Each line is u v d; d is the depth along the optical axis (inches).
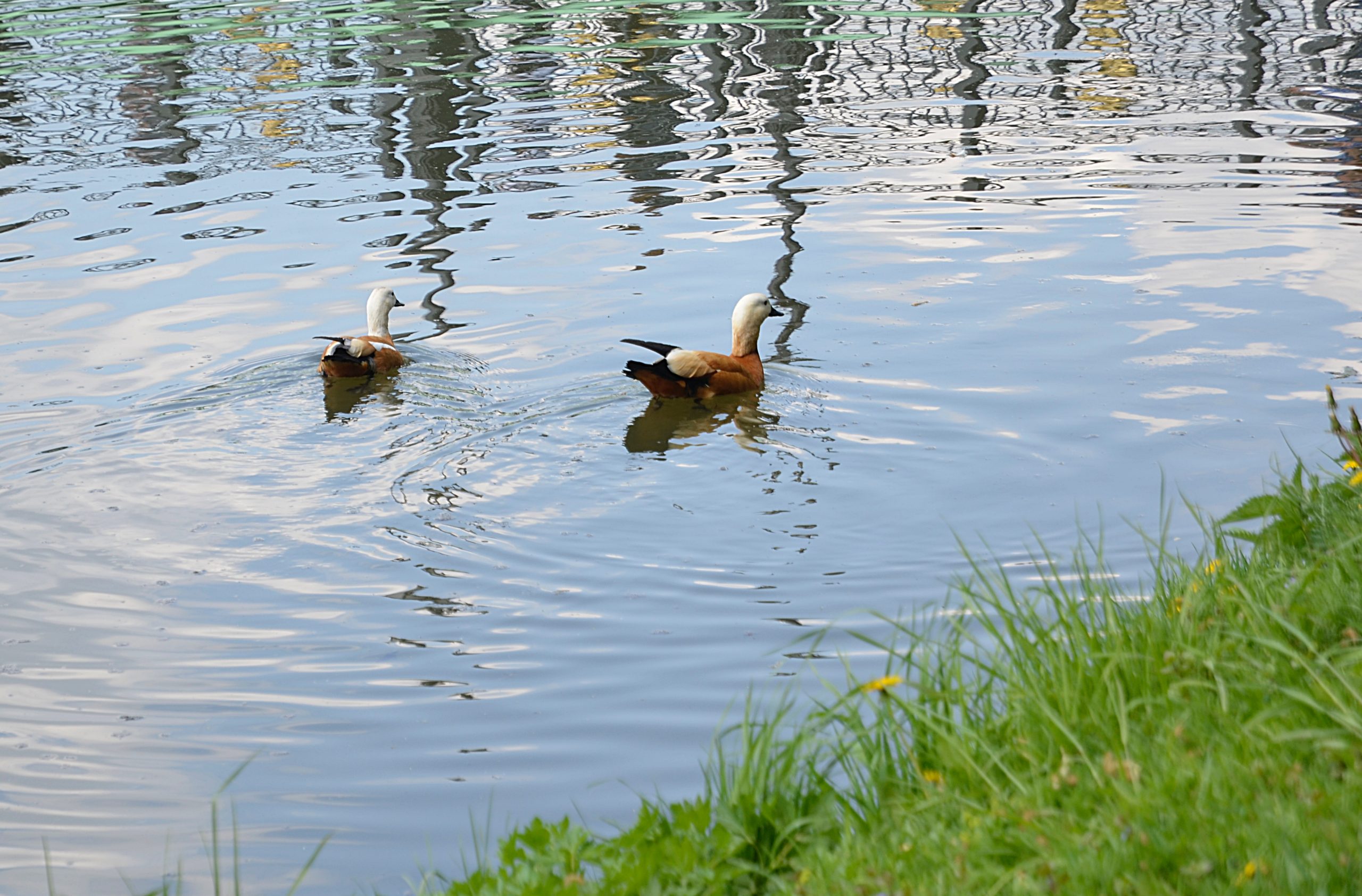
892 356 458.6
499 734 262.7
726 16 1125.7
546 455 392.2
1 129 812.6
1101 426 394.0
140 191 682.8
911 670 256.8
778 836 191.3
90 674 288.8
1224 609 223.9
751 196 649.0
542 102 844.6
